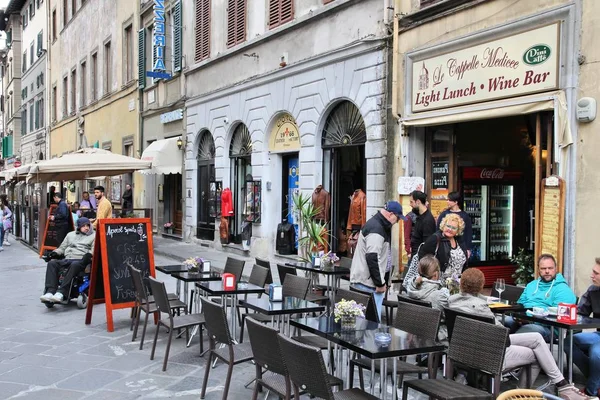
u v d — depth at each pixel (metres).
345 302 4.78
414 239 7.98
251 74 14.78
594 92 6.98
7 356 6.68
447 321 5.17
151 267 8.34
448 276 6.57
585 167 7.05
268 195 14.28
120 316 8.83
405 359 5.96
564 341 5.54
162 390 5.54
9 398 5.35
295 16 13.04
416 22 9.68
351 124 11.62
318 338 5.76
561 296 5.87
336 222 12.20
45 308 9.44
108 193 25.50
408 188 9.80
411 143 9.96
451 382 4.40
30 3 41.81
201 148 18.02
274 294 5.91
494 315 5.37
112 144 24.98
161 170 18.30
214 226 17.11
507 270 10.36
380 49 10.50
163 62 19.11
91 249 9.62
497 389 4.08
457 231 6.59
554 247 7.27
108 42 25.44
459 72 8.81
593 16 6.99
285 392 4.28
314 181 12.38
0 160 54.75
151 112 20.98
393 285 9.92
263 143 14.25
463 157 9.81
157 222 21.23
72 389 5.58
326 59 11.84
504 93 8.08
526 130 10.45
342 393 4.21
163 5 19.16
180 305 7.29
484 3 8.42
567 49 7.25
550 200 7.36
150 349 6.95
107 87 25.88
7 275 13.15
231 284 6.70
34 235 18.91
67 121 32.25
